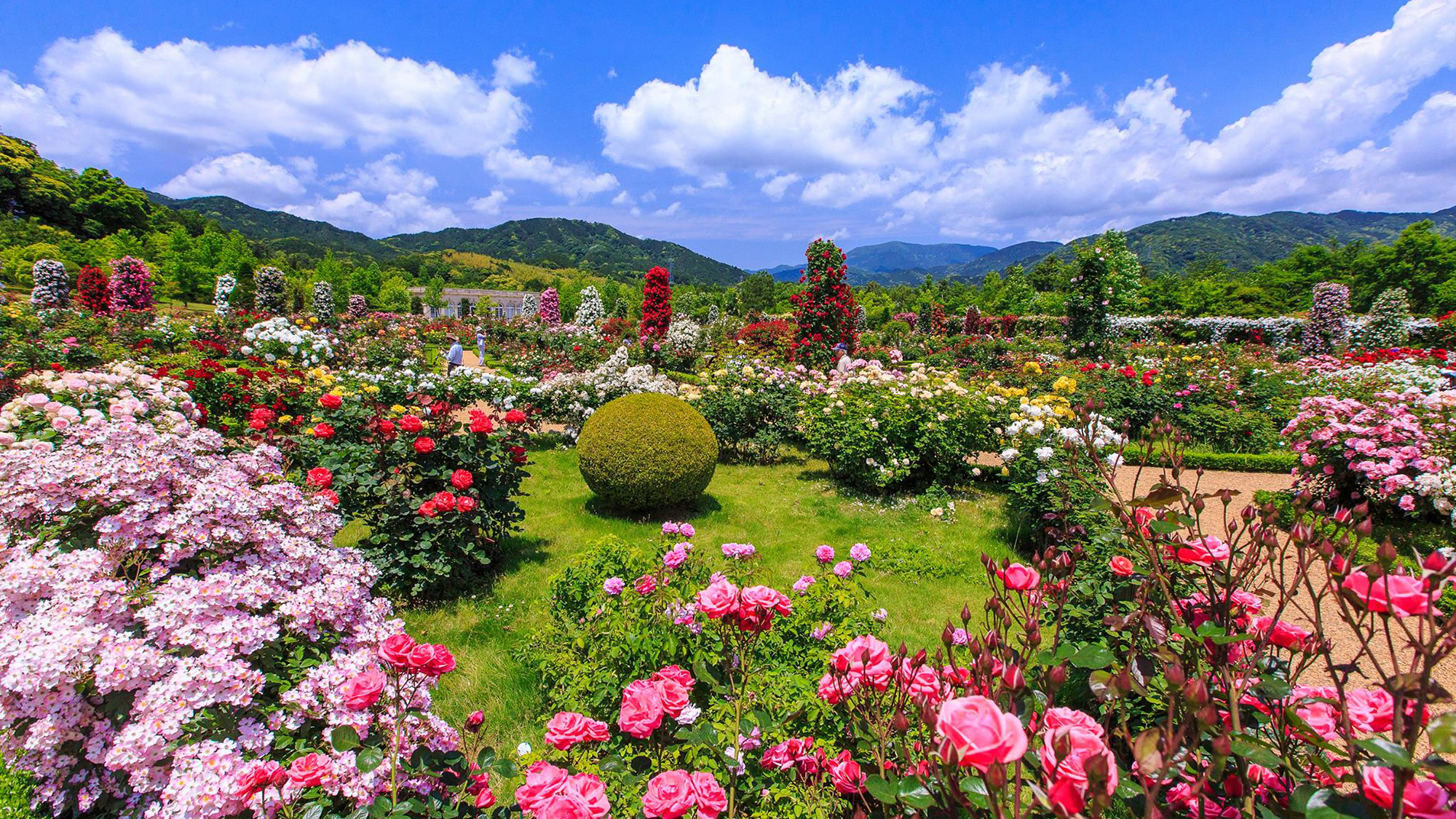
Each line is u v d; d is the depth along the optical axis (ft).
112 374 17.43
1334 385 28.35
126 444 8.20
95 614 5.90
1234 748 3.24
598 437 19.20
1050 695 3.49
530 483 22.98
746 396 27.58
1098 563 9.54
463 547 13.56
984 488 22.44
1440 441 15.52
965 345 59.11
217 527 7.14
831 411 23.66
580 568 10.78
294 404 22.21
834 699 4.82
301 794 5.23
